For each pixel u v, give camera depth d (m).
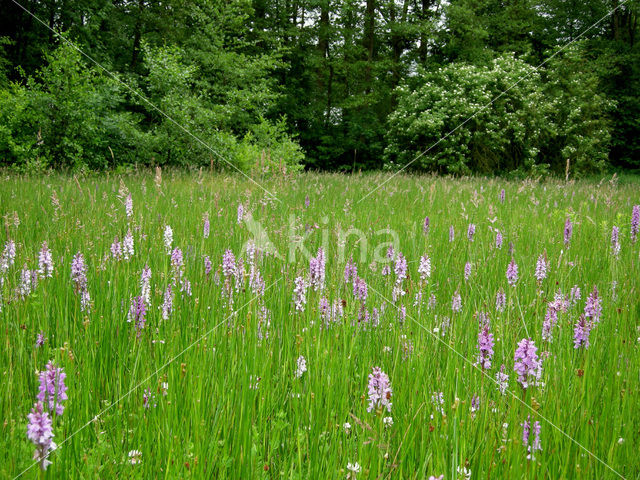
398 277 4.10
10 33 22.69
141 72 25.61
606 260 5.43
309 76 34.56
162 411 2.46
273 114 33.12
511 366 3.06
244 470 2.18
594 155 25.94
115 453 2.31
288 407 2.76
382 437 2.27
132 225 5.93
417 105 24.47
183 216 7.07
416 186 12.79
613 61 33.19
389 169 25.14
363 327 3.57
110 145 15.88
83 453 2.27
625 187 14.55
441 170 23.64
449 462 2.28
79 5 21.62
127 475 2.14
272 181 11.79
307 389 2.72
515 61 25.00
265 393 2.67
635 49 34.72
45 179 11.02
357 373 3.06
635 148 33.25
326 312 3.47
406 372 2.91
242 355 2.90
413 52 33.94
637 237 6.27
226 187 10.00
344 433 2.46
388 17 33.94
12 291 3.74
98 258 4.74
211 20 22.69
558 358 3.08
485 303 4.01
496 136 22.73
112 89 15.46
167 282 4.20
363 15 33.03
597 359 3.01
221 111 20.06
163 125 16.11
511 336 3.39
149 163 16.03
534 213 8.52
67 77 14.54
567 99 26.06
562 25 36.94
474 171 23.95
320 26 33.19
